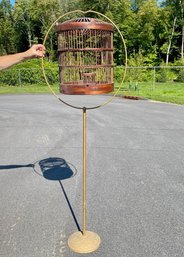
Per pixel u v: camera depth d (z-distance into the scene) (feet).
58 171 8.29
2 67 4.05
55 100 24.34
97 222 5.73
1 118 16.55
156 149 10.23
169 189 7.14
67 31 4.73
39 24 74.43
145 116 16.40
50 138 11.91
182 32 65.26
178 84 40.45
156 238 5.25
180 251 4.92
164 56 69.05
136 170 8.31
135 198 6.69
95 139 11.56
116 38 61.93
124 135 12.15
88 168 8.48
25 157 9.55
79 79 4.96
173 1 65.31
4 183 7.53
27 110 19.36
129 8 67.31
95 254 4.85
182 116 16.31
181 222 5.74
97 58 4.92
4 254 4.85
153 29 65.51
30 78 40.34
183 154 9.69
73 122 15.01
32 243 5.13
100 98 25.32
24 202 6.56
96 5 63.31
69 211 6.15
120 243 5.11
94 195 6.83
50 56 60.44
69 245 5.04
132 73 40.55
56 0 67.36
